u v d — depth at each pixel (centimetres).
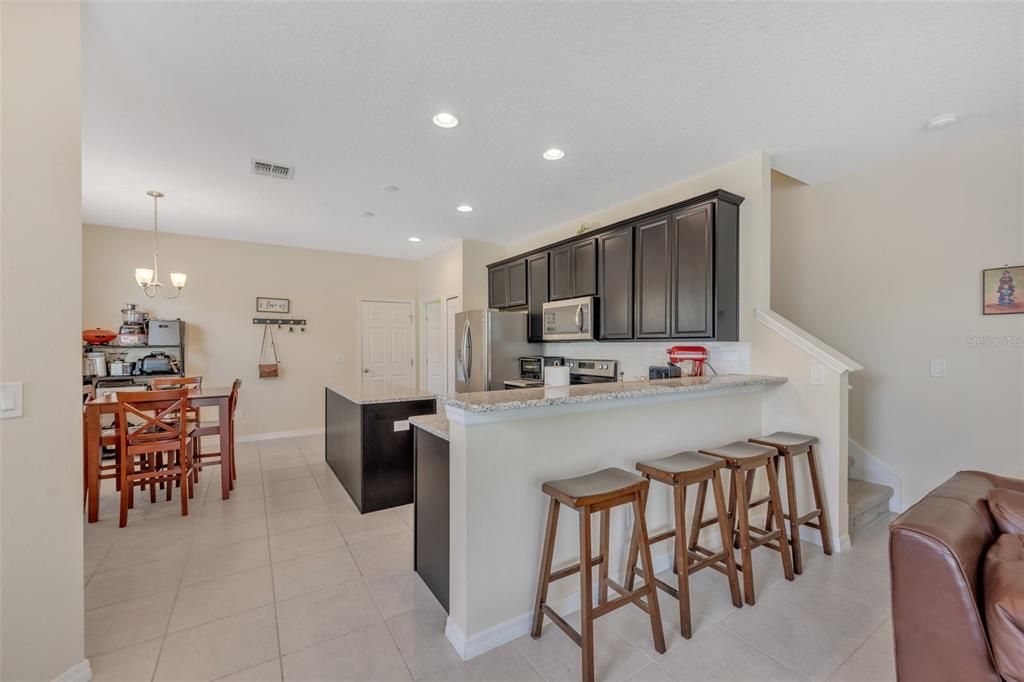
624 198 378
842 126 256
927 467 298
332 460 412
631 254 339
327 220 445
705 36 179
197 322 511
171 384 415
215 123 248
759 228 290
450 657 166
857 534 279
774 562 242
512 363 462
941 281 290
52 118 146
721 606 200
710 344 321
